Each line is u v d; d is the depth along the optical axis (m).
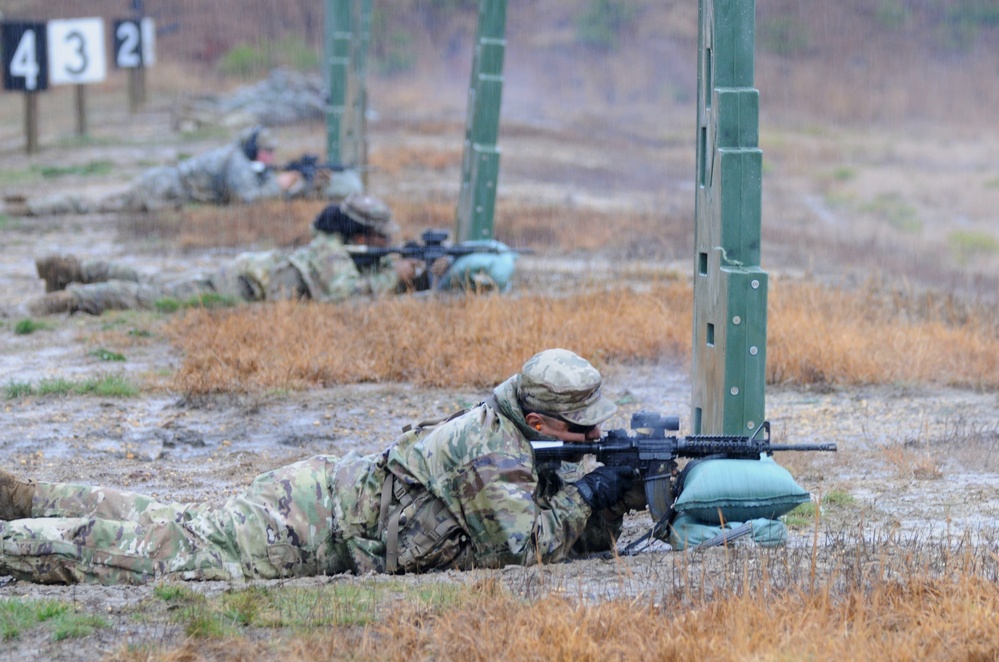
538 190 96.69
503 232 70.88
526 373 20.59
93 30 140.38
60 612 18.05
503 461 20.23
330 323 43.56
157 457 30.98
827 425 33.78
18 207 80.19
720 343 23.92
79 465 29.98
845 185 125.75
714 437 21.64
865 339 41.53
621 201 92.25
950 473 28.86
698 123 25.17
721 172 23.66
